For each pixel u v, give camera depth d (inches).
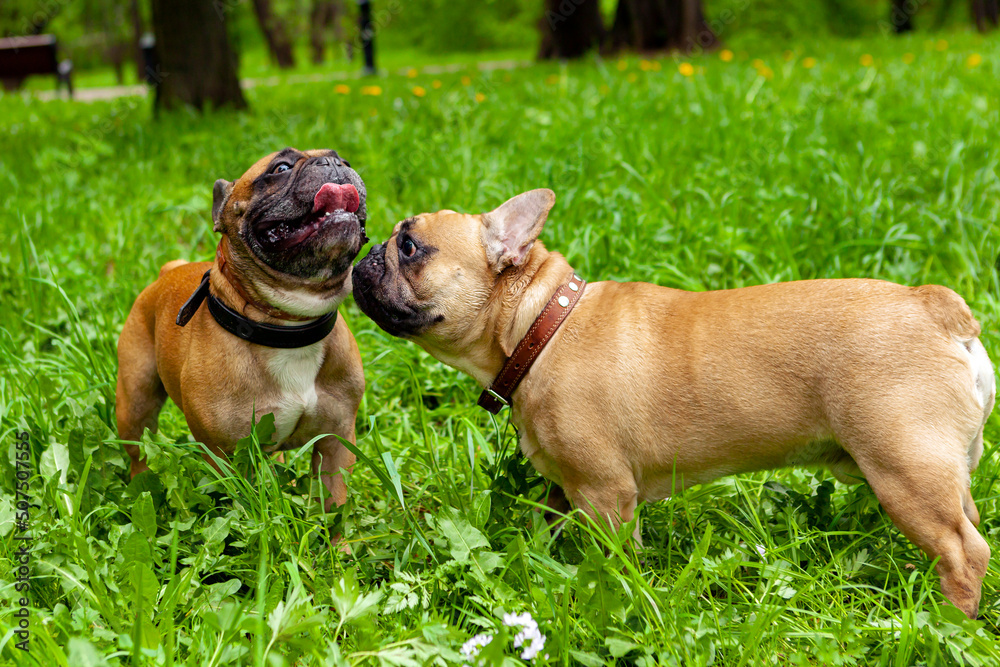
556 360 116.2
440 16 1523.1
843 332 105.2
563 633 93.8
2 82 921.5
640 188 248.4
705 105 331.6
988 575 107.7
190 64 432.1
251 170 123.0
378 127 335.0
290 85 644.7
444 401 169.9
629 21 706.2
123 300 200.8
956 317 103.2
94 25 1480.1
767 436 110.7
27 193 286.7
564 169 243.3
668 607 98.9
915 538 101.0
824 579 108.6
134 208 251.4
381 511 134.6
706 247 203.9
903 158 252.4
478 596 102.1
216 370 124.2
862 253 198.8
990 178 224.4
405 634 97.8
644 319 117.0
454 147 276.4
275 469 123.2
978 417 102.3
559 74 542.6
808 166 242.7
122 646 90.9
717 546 118.9
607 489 114.3
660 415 113.4
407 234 120.0
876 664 98.3
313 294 122.7
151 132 359.9
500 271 119.6
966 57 483.2
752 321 111.2
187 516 118.1
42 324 196.1
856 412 102.9
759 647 96.9
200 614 98.6
